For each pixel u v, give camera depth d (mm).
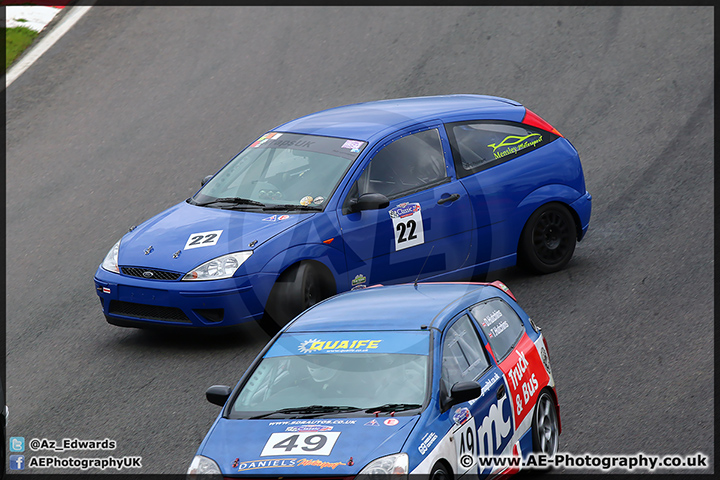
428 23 68500
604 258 39906
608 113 55000
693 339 31672
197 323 32469
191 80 63344
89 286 40906
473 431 21391
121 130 58031
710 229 41406
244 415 21547
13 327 37406
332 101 58281
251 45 67438
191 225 34562
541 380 24609
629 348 31453
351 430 20281
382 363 21953
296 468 19484
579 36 64562
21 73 65438
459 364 22391
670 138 51531
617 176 48312
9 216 49312
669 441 25234
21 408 30219
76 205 49812
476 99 40688
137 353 33750
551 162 39031
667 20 65688
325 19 70688
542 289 37312
